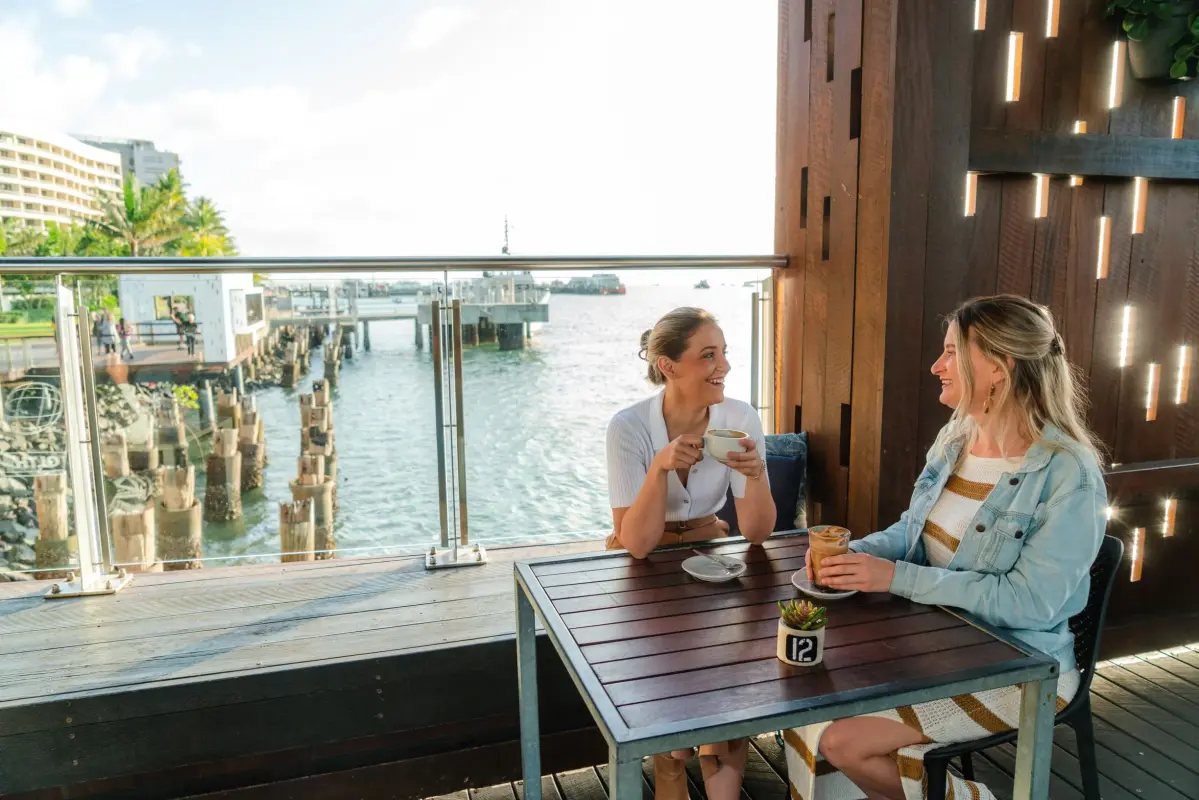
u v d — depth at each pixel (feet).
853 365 8.18
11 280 7.64
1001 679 3.93
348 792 6.77
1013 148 7.72
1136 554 9.13
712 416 6.57
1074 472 4.78
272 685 6.37
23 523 7.97
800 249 9.25
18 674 6.34
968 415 5.31
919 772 4.69
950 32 7.34
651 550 5.78
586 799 6.84
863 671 3.92
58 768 6.05
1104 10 7.99
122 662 6.54
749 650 4.17
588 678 3.85
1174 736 7.56
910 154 7.38
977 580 4.75
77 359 7.97
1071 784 6.84
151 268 7.86
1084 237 8.32
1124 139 8.10
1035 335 4.91
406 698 6.72
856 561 4.86
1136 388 8.83
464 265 8.63
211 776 6.51
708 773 5.82
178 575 8.44
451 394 8.84
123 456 8.21
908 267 7.56
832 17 8.40
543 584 5.21
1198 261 8.91
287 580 8.30
